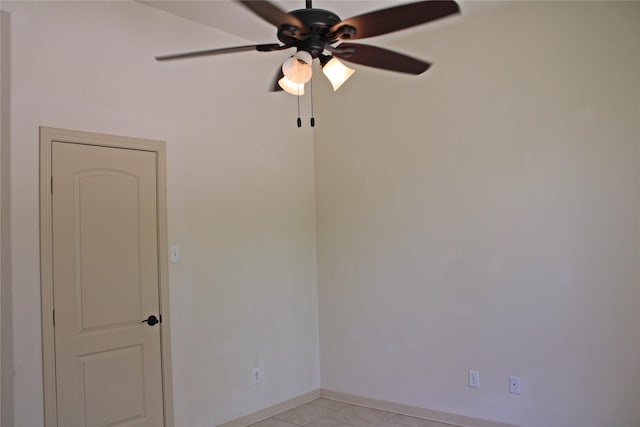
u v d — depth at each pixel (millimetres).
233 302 3553
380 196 3838
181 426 3191
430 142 3576
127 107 3002
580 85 2992
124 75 2994
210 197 3443
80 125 2775
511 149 3225
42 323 2598
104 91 2893
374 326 3857
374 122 3881
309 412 3795
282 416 3721
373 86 3889
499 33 3279
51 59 2664
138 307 3023
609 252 2891
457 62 3453
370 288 3885
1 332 2484
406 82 3705
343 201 4066
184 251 3268
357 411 3783
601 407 2904
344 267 4051
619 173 2867
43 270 2607
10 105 2506
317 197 4250
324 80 4207
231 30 3533
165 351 3133
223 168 3539
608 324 2889
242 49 2047
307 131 4238
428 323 3566
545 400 3084
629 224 2832
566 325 3020
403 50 3691
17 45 2535
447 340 3475
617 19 2885
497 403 3256
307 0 1959
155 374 3084
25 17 2568
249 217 3703
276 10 1666
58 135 2678
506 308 3230
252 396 3641
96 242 2840
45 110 2633
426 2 1637
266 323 3783
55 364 2645
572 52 3021
